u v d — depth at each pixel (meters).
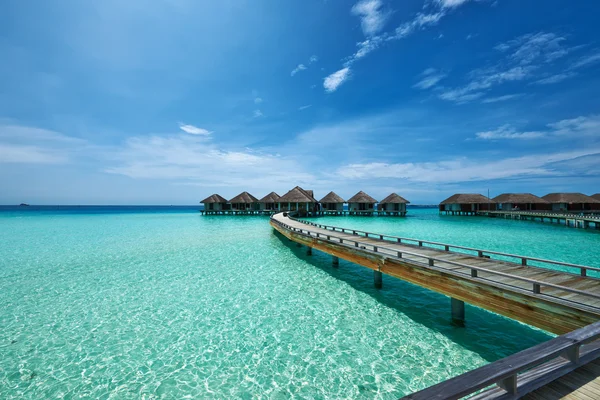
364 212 54.41
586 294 5.16
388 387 5.50
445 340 7.13
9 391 5.49
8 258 16.67
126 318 8.59
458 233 27.88
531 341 7.02
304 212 52.91
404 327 7.84
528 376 3.14
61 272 13.55
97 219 49.62
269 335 7.53
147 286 11.46
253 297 10.20
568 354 3.39
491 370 2.49
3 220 46.31
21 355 6.68
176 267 14.38
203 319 8.49
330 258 16.31
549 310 5.57
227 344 7.12
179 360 6.48
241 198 58.88
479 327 7.75
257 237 25.02
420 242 11.69
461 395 2.19
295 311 8.98
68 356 6.64
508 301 6.25
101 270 13.87
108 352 6.81
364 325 8.00
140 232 29.17
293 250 18.78
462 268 8.38
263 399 5.25
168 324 8.20
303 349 6.86
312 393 5.39
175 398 5.29
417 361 6.30
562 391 3.01
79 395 5.38
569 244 21.11
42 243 22.03
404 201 53.88
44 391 5.50
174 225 37.25
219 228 33.09
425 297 10.07
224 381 5.77
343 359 6.43
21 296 10.41
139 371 6.11
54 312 9.04
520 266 8.73
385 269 9.89
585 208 49.94
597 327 3.43
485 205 53.06
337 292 10.65
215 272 13.43
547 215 36.38
